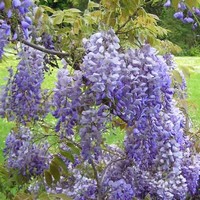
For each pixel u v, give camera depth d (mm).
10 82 1997
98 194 2180
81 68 1703
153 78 1692
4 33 1575
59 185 2354
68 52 1915
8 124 5848
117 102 1672
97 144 1735
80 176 2346
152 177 2336
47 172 2102
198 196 2979
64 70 1756
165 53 2186
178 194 2396
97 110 1683
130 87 1678
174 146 2084
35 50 1979
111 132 1913
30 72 1810
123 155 2328
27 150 2244
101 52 1619
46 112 2055
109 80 1597
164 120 1952
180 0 1707
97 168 2377
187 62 17781
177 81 2160
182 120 2322
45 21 2025
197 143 2678
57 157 2088
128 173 2330
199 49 18922
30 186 2273
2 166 2359
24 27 1567
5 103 2000
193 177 2658
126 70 1673
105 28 1675
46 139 2283
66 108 1737
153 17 1926
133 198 2230
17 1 1438
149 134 1862
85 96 1719
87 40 1766
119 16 1896
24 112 2006
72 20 2045
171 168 2184
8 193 2316
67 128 1776
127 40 1956
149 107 1732
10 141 2260
